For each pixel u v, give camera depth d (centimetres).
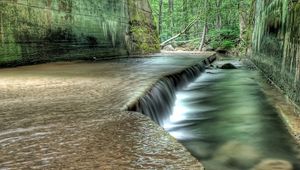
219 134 710
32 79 952
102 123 466
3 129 440
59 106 577
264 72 1644
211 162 559
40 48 1563
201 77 1653
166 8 4975
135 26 2728
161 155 340
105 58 2145
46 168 310
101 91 729
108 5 2281
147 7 3105
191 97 1120
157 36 3222
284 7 1063
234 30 3966
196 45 4116
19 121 480
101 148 363
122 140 390
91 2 2048
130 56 2447
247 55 2875
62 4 1750
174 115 887
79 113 525
